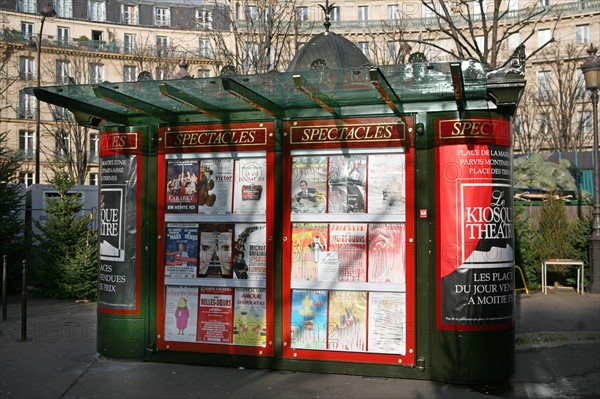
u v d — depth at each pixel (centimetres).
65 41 4862
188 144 779
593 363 791
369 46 3597
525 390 670
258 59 1950
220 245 764
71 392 662
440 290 685
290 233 738
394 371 699
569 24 4816
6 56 4288
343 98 701
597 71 1488
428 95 682
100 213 818
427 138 698
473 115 686
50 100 723
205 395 646
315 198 732
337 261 721
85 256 1438
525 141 4525
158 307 782
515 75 654
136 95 711
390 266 705
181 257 777
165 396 645
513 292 703
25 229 1631
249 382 691
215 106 745
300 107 739
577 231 1571
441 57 3209
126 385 685
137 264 791
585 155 2622
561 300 1338
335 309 720
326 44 905
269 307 740
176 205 782
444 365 679
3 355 827
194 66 3853
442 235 687
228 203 763
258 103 682
